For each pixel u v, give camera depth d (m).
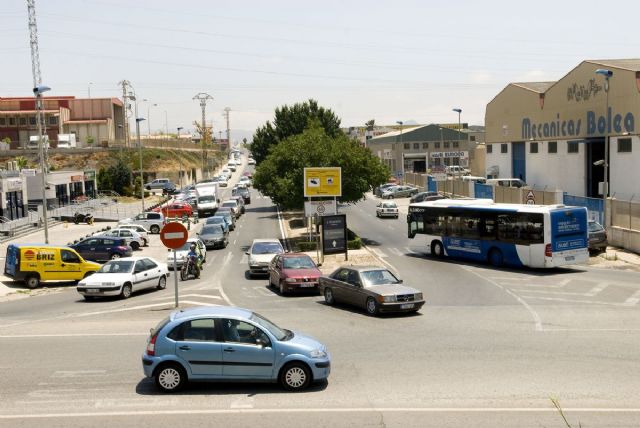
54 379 13.64
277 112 80.06
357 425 10.72
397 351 16.05
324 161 43.81
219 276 32.62
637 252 35.34
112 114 118.31
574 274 29.56
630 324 19.16
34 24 74.94
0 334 18.83
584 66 50.91
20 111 109.81
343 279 22.92
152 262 28.61
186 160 131.75
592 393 12.48
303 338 13.23
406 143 114.25
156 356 12.50
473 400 12.09
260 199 91.50
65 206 69.44
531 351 15.91
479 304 22.94
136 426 10.70
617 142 46.66
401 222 57.88
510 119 66.44
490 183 62.44
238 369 12.55
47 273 30.25
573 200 43.75
